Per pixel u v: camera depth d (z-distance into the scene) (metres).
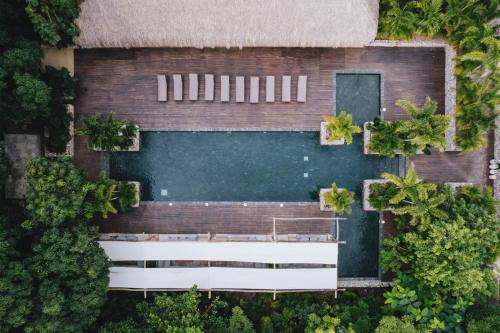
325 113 19.52
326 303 18.78
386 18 17.67
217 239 19.17
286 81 19.00
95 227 16.52
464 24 17.44
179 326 17.03
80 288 15.77
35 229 15.95
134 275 18.41
